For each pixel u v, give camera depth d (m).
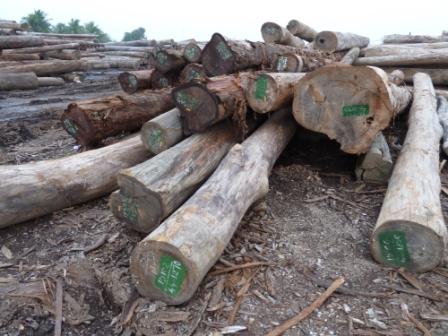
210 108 3.62
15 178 3.21
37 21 33.34
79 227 3.34
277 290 2.61
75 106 4.31
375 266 2.86
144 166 3.07
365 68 3.47
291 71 5.68
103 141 4.83
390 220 2.71
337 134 3.80
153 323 2.35
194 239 2.38
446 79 7.84
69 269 2.81
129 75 6.20
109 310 2.57
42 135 5.98
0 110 7.36
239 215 2.90
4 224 3.15
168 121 3.83
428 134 4.25
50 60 11.50
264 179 3.38
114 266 2.82
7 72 9.83
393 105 3.67
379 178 4.16
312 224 3.46
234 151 3.39
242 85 3.95
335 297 2.56
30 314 2.44
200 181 3.40
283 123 4.48
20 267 2.86
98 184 3.64
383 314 2.43
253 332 2.29
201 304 2.47
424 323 2.37
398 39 10.67
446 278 2.72
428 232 2.62
